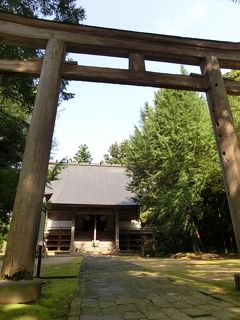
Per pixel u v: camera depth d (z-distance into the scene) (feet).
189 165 53.21
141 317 9.89
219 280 17.88
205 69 19.53
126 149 73.67
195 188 51.13
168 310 10.74
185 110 57.26
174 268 27.81
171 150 55.62
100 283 17.76
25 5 26.32
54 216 77.77
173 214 53.16
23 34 17.48
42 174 14.30
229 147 16.89
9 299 11.33
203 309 10.73
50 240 75.20
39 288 12.57
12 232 13.00
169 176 57.67
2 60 16.89
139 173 66.95
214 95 18.45
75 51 18.88
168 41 19.52
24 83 27.99
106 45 18.57
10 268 12.41
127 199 79.00
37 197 13.79
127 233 78.18
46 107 15.65
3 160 33.01
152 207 64.34
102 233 79.20
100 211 76.89
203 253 53.83
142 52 19.19
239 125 40.01
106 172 98.78
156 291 14.58
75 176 93.61
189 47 19.84
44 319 9.57
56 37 17.75
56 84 16.56
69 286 16.05
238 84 19.56
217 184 51.39
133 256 60.70
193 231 57.11
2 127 31.89
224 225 61.82
